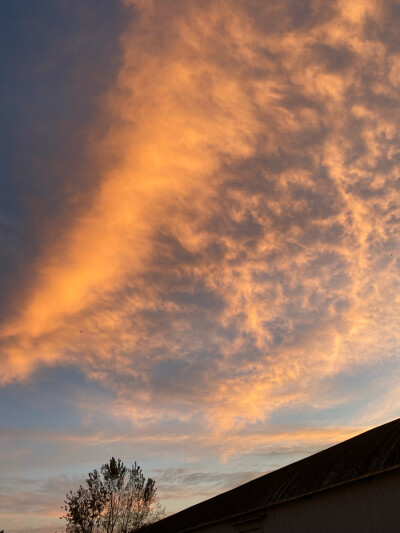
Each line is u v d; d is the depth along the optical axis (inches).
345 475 611.5
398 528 543.8
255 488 878.4
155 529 1125.7
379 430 730.2
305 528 674.2
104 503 1445.6
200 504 1088.2
